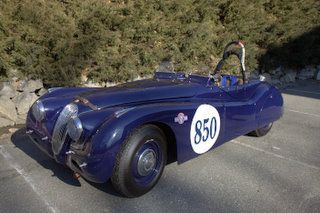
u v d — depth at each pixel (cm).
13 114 533
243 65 479
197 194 330
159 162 327
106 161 281
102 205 304
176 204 311
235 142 485
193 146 354
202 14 966
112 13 742
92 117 293
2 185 332
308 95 885
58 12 689
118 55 712
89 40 666
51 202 306
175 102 351
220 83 443
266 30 1098
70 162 298
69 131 293
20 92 593
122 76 703
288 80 1075
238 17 1051
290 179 373
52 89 403
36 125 351
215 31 1009
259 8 1182
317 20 1189
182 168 385
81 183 341
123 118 288
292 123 607
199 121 356
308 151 466
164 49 823
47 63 621
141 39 790
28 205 300
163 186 342
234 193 336
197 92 380
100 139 279
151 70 757
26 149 423
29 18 630
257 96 463
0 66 564
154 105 320
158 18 837
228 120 403
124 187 299
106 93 342
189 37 865
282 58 1064
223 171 384
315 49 1118
